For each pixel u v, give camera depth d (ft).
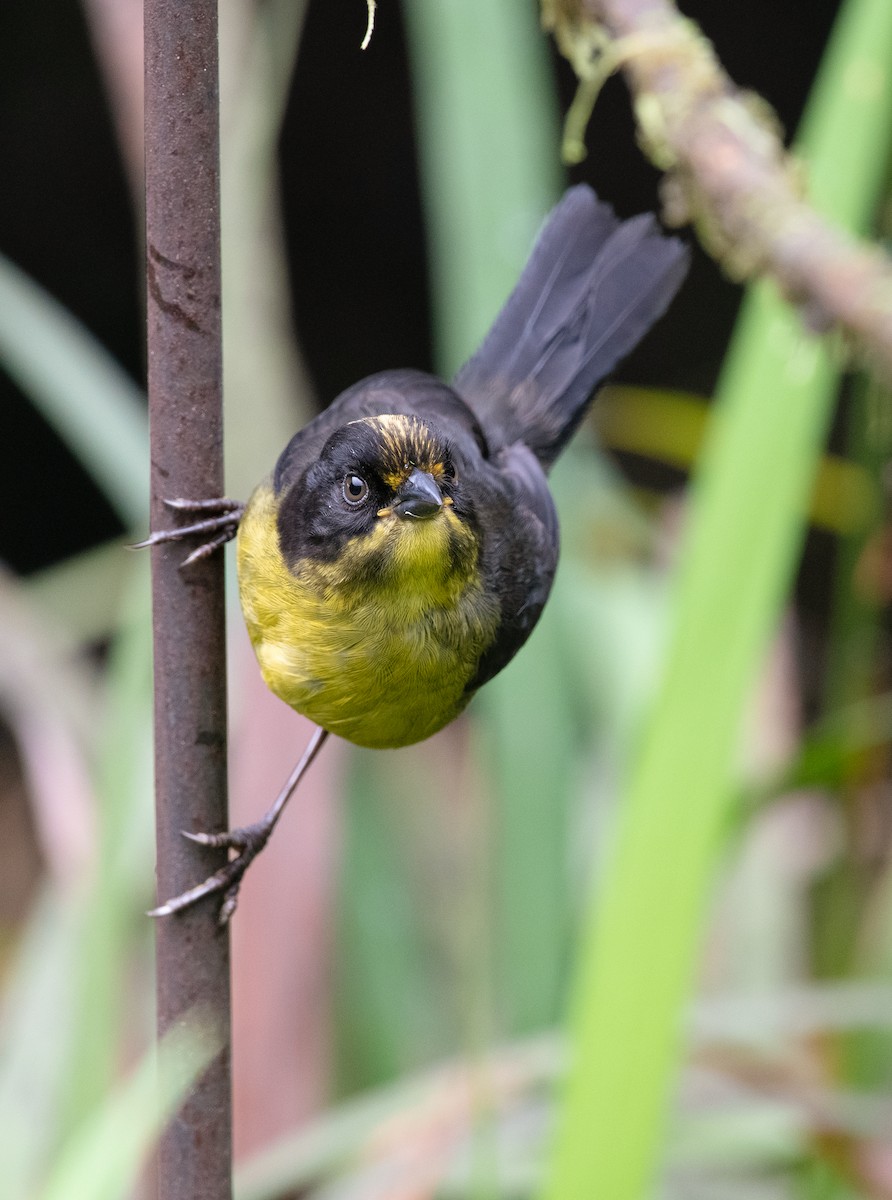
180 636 16.19
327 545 20.89
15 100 51.90
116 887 21.31
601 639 31.32
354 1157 22.41
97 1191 10.78
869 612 25.86
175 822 16.26
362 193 58.13
